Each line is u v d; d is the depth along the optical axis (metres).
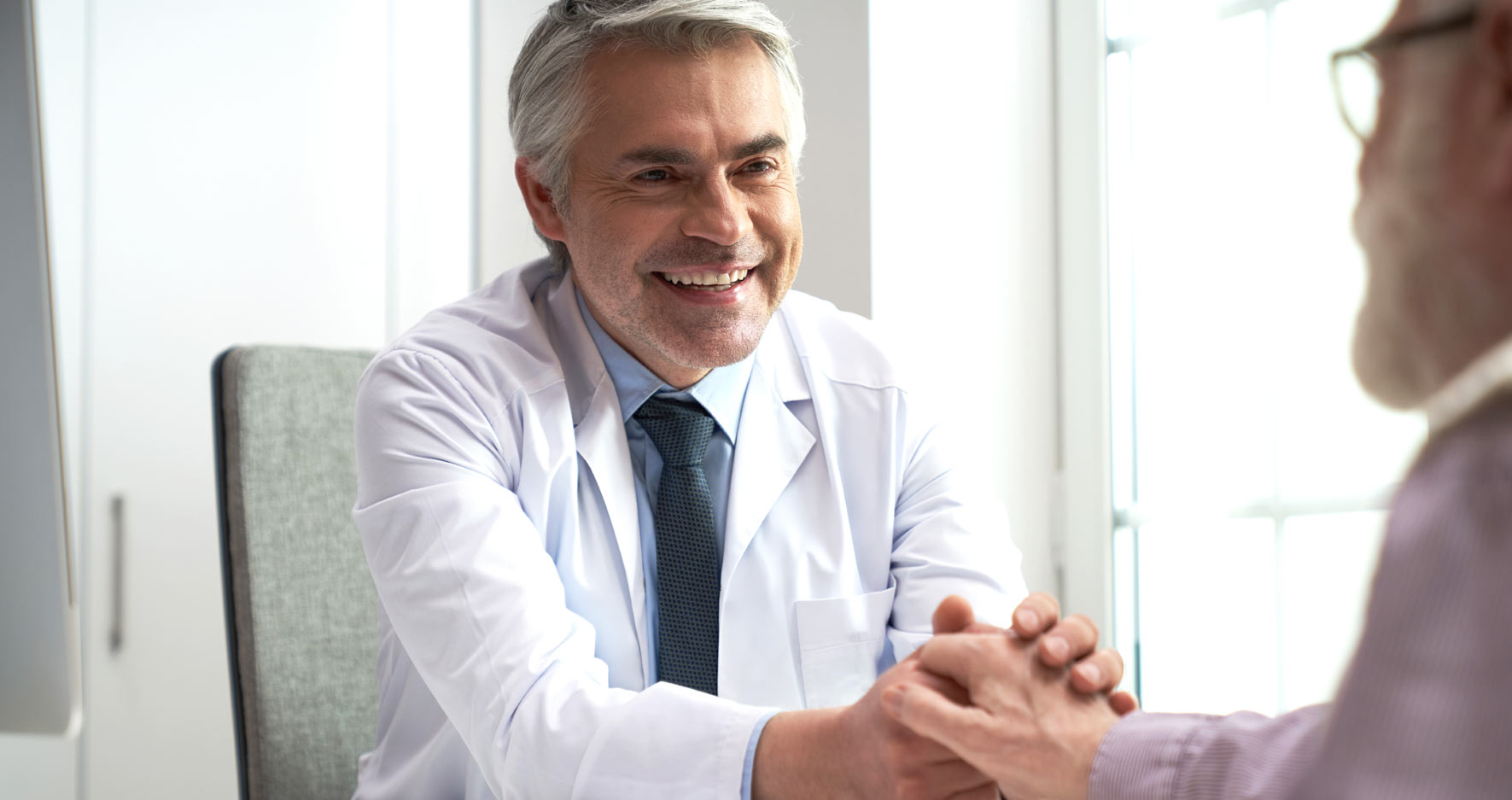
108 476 2.36
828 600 1.27
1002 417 1.84
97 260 2.36
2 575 0.78
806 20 1.82
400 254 2.58
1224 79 1.68
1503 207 0.37
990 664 0.86
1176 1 1.75
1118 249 1.84
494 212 2.59
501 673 1.02
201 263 2.43
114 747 2.34
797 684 1.26
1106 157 1.84
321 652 1.42
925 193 1.77
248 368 1.42
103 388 2.36
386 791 1.26
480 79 2.63
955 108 1.81
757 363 1.36
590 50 1.18
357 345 2.55
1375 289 0.41
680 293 1.20
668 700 0.95
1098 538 1.83
